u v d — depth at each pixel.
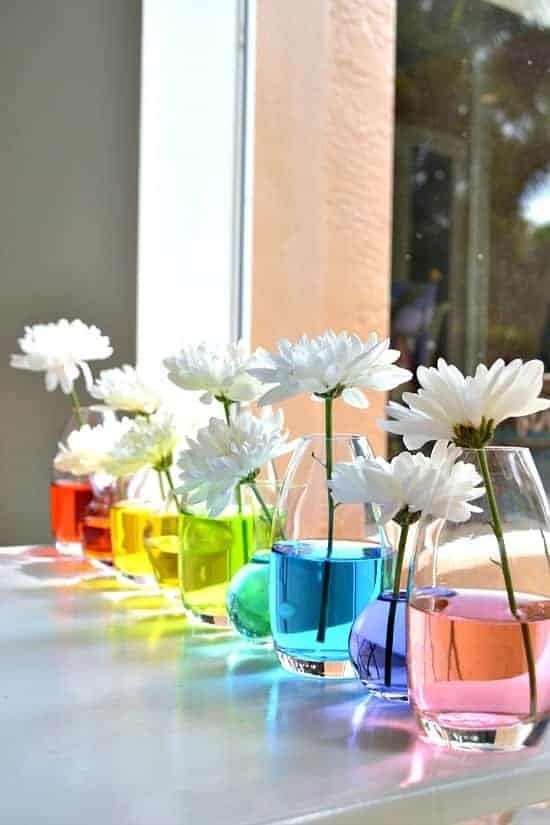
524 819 0.64
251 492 0.89
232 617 0.84
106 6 1.56
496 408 0.61
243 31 1.76
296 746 0.60
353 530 0.76
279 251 1.79
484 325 1.67
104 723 0.64
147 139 1.63
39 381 1.51
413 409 0.62
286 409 1.58
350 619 0.74
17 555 1.29
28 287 1.50
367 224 1.81
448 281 1.72
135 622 0.93
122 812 0.50
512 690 0.57
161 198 1.65
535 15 1.60
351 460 0.77
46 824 0.49
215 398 0.87
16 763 0.57
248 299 1.76
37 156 1.51
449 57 1.73
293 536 0.77
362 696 0.70
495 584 0.60
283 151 1.79
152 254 1.64
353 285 1.82
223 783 0.54
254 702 0.69
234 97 1.75
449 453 0.63
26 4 1.50
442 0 1.73
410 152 1.77
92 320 1.55
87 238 1.55
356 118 1.82
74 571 1.18
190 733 0.62
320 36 1.82
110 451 1.11
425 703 0.59
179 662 0.80
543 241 1.57
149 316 1.64
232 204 1.75
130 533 1.06
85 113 1.55
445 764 0.56
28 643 0.85
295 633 0.75
